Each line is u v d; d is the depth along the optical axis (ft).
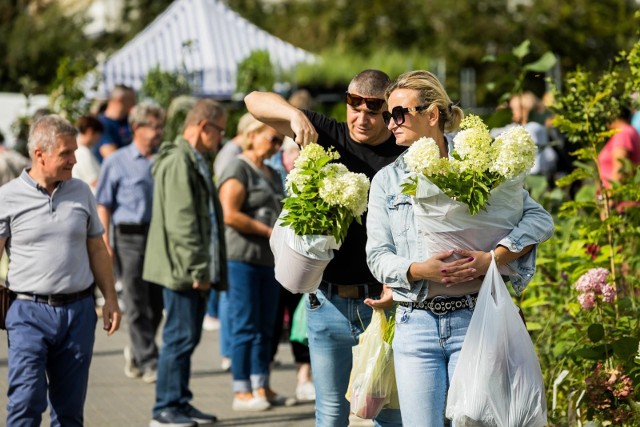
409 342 23.25
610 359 28.81
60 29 195.31
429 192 22.22
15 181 30.42
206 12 100.37
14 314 29.94
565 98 35.60
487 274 22.49
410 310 23.34
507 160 21.98
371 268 23.67
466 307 23.03
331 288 27.58
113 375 49.01
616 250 35.60
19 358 29.58
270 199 41.65
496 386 22.41
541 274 37.83
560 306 35.45
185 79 81.51
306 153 24.43
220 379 48.11
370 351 25.48
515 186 22.67
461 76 164.55
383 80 27.73
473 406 22.35
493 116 43.29
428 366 23.15
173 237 37.86
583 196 42.65
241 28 101.55
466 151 22.18
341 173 24.39
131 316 47.34
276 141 42.01
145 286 47.26
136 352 47.50
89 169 57.06
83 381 30.42
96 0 229.66
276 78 94.79
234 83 95.25
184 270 37.81
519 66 45.21
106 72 92.94
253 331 41.65
